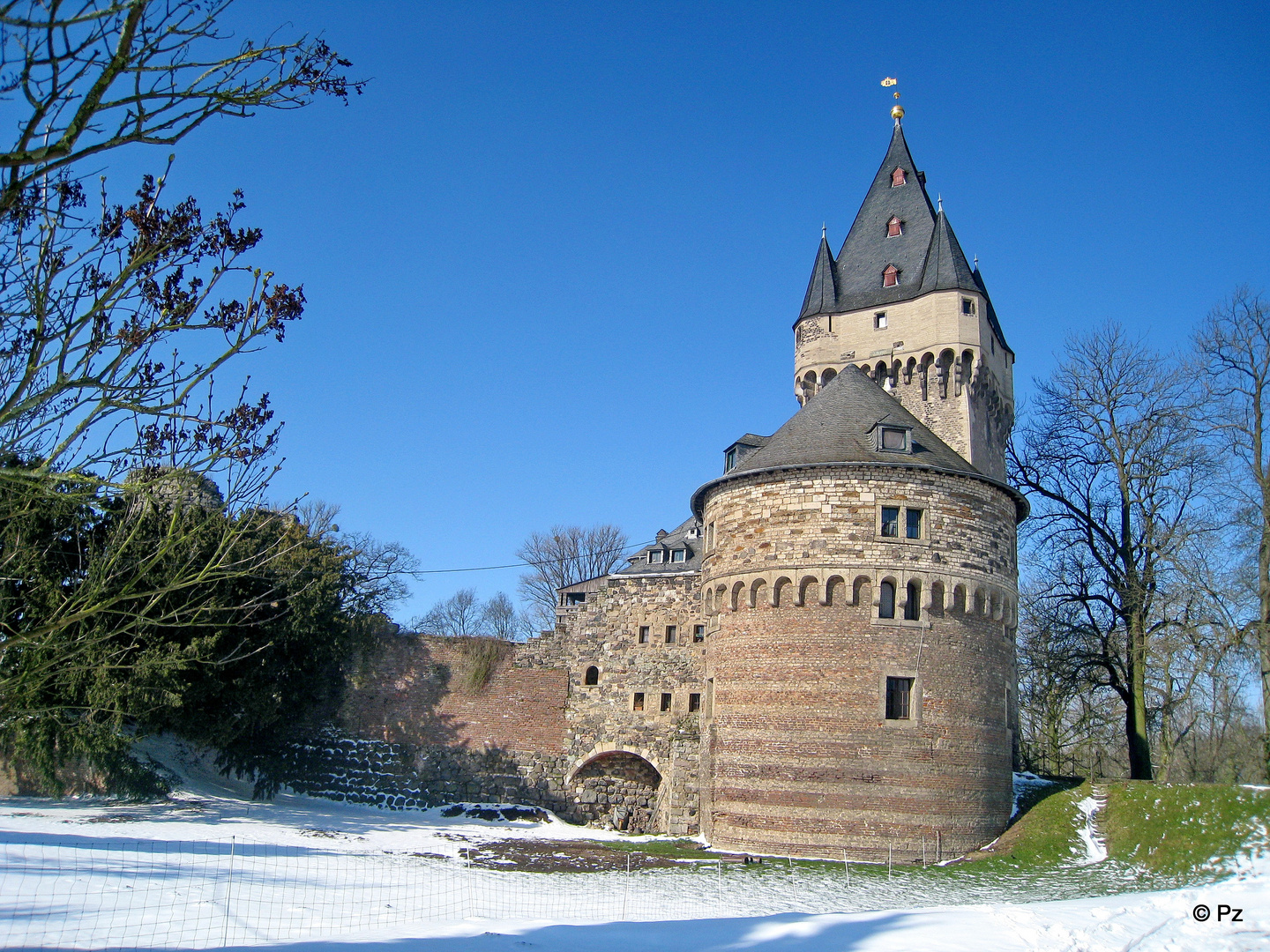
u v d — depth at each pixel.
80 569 18.27
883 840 31.44
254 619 36.31
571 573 83.50
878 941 17.17
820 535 33.94
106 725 31.19
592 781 44.28
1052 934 18.45
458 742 44.88
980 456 44.34
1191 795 31.80
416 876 23.42
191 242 11.91
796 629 33.62
